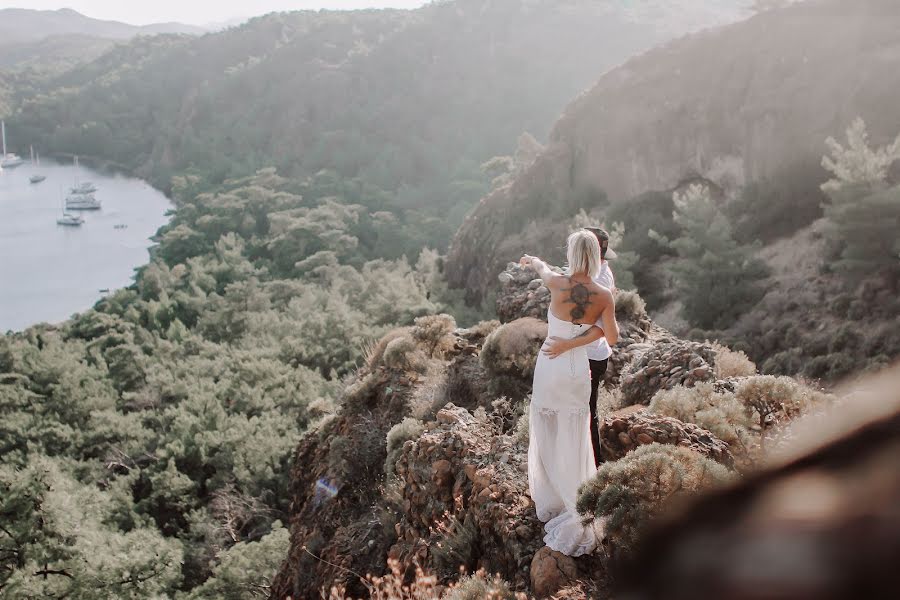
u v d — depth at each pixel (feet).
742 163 187.62
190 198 533.14
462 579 17.13
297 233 346.74
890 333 97.50
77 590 67.36
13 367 194.49
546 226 233.35
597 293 16.79
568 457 17.19
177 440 119.44
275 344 186.29
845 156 113.29
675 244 139.23
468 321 201.57
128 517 104.83
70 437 138.31
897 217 108.17
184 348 220.43
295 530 35.32
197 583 89.10
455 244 259.80
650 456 14.75
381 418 35.04
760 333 123.75
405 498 25.45
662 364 29.30
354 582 25.82
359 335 179.83
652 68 215.92
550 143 242.17
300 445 42.88
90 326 254.27
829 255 128.26
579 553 16.65
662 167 209.97
